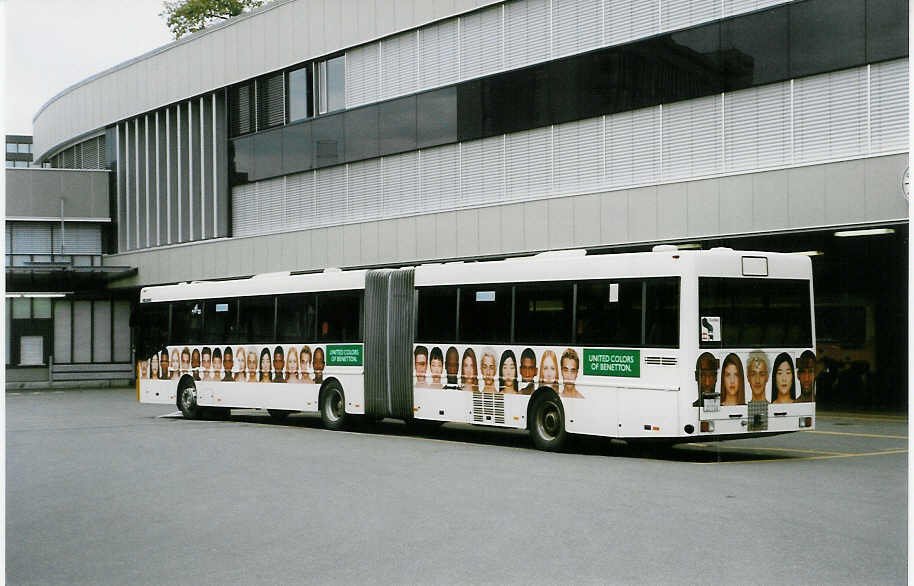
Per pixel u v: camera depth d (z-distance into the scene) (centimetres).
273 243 3538
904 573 727
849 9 2055
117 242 4500
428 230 2958
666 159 2377
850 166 2022
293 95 3469
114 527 965
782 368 1462
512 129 2733
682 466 1372
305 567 771
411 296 1891
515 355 1656
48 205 4509
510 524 933
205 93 3859
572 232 2552
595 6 2530
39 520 1012
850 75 2061
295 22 3441
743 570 738
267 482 1245
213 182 3834
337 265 3278
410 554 811
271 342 2231
